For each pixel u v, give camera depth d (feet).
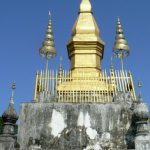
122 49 75.82
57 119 59.21
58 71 70.08
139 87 59.82
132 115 57.88
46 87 64.08
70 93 64.75
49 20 80.28
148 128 54.95
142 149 52.80
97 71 78.07
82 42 80.12
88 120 59.06
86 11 85.66
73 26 84.53
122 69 66.95
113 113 59.47
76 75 72.84
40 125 58.85
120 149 55.83
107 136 57.82
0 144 54.13
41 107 60.13
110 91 65.00
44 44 76.84
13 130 56.75
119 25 79.05
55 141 57.67
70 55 81.66
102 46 82.23
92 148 56.95
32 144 57.47
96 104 60.23
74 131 58.29
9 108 57.82
